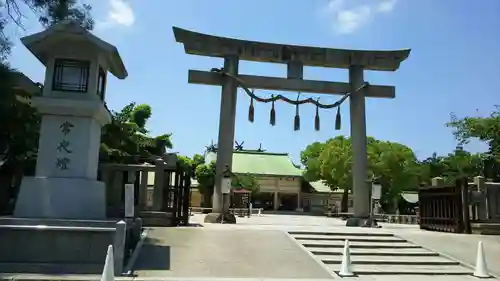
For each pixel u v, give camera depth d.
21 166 20.30
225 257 13.17
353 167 23.22
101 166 20.20
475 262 14.36
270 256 13.60
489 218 21.58
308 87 23.30
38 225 11.05
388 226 24.88
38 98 13.02
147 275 10.91
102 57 13.98
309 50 23.53
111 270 9.09
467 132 25.70
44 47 13.41
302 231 17.22
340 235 17.02
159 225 18.50
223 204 21.77
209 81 22.39
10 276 10.05
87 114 13.23
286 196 61.44
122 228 11.02
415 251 15.33
